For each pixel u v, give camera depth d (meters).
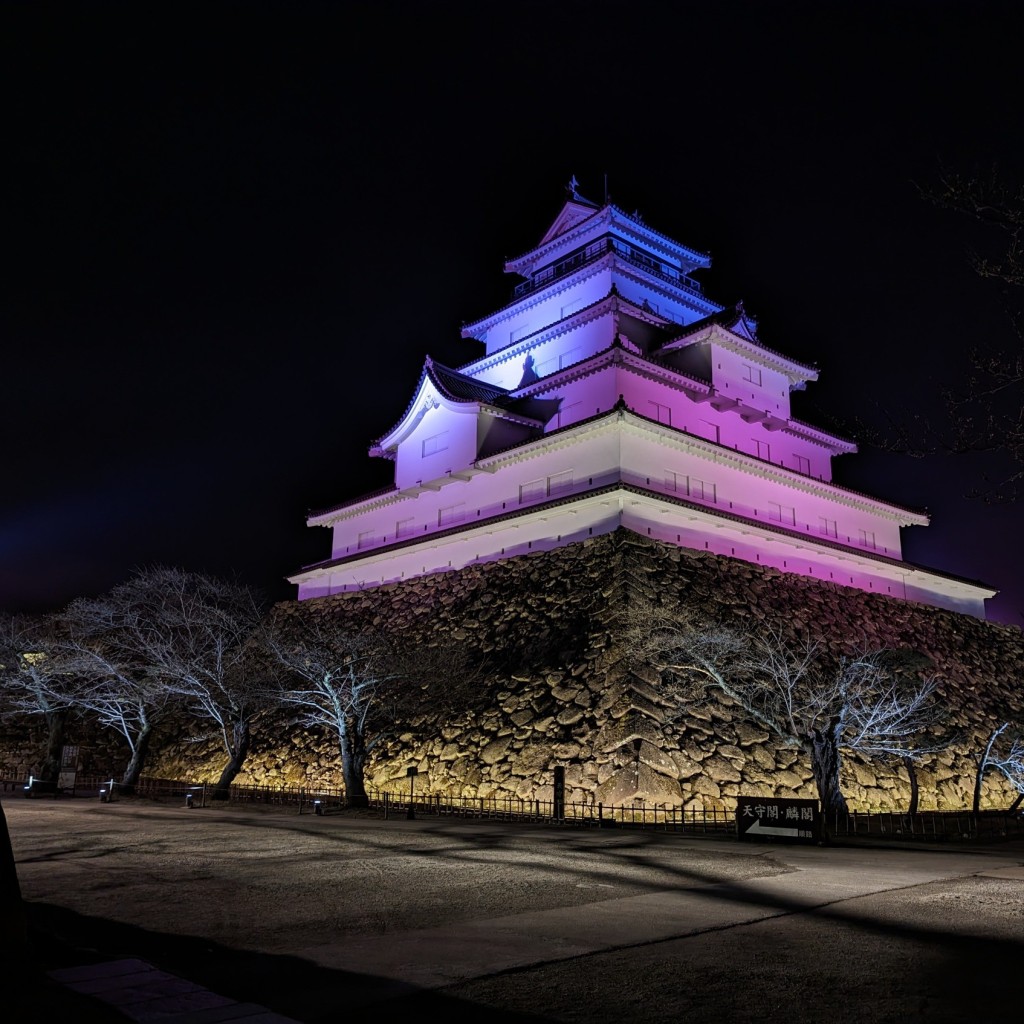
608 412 32.41
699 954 7.79
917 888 11.55
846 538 42.12
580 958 7.63
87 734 39.50
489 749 26.58
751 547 36.31
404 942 8.23
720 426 39.97
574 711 25.70
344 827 19.62
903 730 27.91
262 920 9.27
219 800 28.92
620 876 12.30
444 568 38.38
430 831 18.77
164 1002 6.09
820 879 12.32
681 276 49.62
